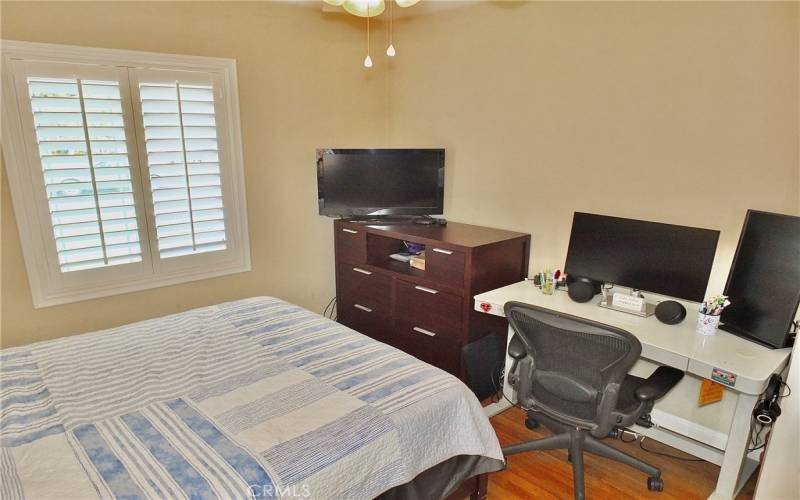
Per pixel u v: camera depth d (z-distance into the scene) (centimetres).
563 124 269
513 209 301
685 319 219
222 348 193
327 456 131
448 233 290
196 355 186
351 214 324
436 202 320
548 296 247
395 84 360
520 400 209
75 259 256
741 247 204
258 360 183
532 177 288
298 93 323
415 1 174
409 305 294
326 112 339
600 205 261
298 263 347
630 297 226
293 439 136
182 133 276
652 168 238
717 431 228
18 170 234
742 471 211
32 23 228
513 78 288
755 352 185
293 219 338
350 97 349
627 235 232
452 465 171
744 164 209
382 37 354
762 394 177
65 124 241
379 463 140
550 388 196
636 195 246
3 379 167
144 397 157
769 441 181
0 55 222
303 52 321
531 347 200
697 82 218
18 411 148
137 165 266
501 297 245
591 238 245
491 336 275
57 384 164
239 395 158
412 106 351
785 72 194
